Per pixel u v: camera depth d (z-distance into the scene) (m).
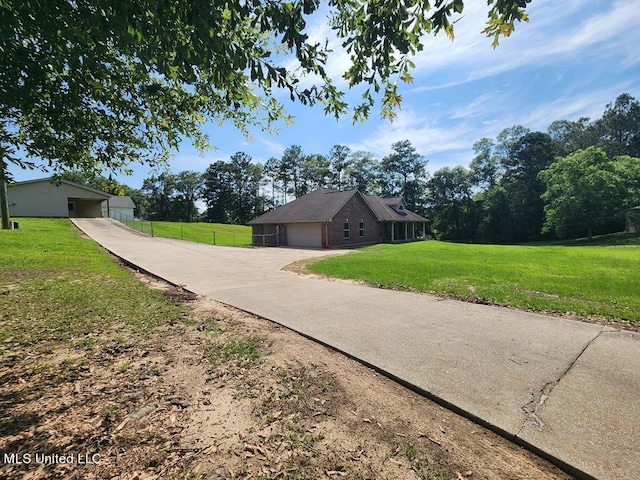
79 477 1.85
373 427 2.32
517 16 2.33
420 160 48.91
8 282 6.75
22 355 3.50
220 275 8.64
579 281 7.24
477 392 2.71
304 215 24.30
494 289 6.65
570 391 2.71
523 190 39.59
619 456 1.97
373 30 2.58
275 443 2.15
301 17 2.25
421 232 37.34
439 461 1.98
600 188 28.94
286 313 5.11
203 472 1.89
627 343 3.74
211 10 2.07
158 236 22.42
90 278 7.55
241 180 63.88
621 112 41.12
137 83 3.22
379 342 3.86
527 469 1.93
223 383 2.96
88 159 3.61
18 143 2.96
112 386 2.89
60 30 2.19
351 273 8.84
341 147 56.31
